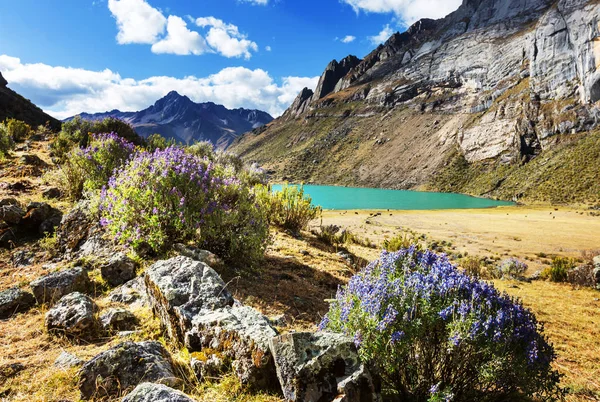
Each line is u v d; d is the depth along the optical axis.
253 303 5.82
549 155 127.75
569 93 137.50
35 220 8.16
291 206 14.99
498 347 3.42
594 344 7.57
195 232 7.04
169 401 2.29
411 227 48.22
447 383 3.67
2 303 4.57
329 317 4.11
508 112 163.38
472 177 152.12
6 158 15.88
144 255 6.80
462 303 3.50
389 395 3.59
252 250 7.51
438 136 199.00
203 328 3.70
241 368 3.27
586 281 14.55
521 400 4.05
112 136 12.10
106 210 7.27
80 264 6.52
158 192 6.97
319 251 11.66
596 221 57.34
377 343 3.37
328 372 2.80
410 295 3.63
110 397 2.77
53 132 30.45
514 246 35.22
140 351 3.14
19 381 2.98
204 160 8.65
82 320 3.94
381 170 197.62
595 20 129.25
